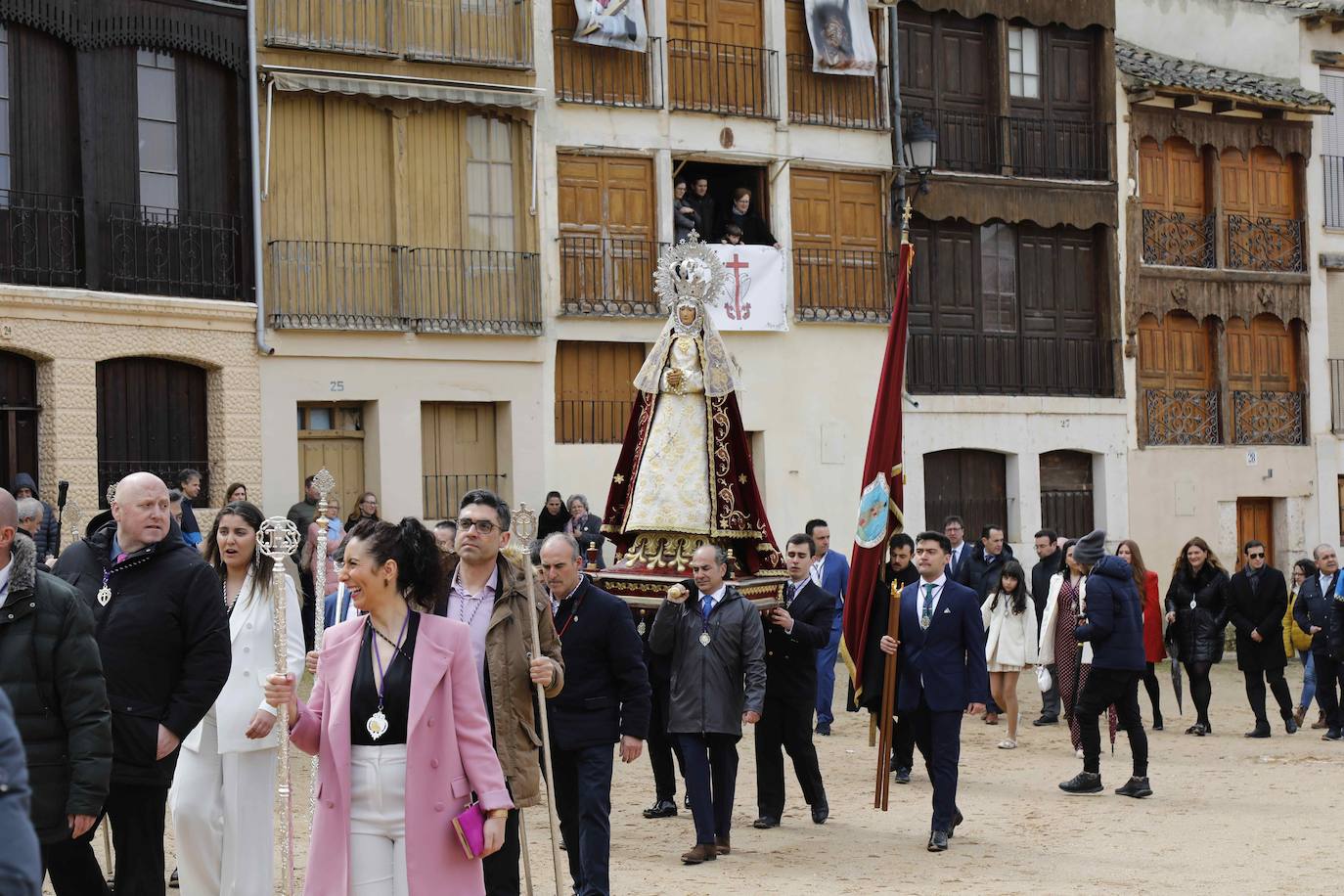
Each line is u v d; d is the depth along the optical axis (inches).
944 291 1227.2
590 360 1084.5
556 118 1058.7
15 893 167.3
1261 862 489.4
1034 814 568.1
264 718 347.3
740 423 616.1
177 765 366.0
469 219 1029.8
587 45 1071.6
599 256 1077.1
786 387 1139.9
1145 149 1323.8
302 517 893.8
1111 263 1293.1
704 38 1120.2
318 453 983.0
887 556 619.2
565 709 409.4
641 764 681.6
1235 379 1366.9
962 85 1241.4
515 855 365.1
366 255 989.2
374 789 284.2
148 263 899.4
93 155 877.2
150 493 338.3
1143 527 1301.7
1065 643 702.5
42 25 853.8
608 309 1072.8
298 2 962.1
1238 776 657.0
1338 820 558.9
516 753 365.4
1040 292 1275.8
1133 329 1300.4
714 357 611.2
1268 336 1386.6
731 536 608.7
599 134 1074.7
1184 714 874.8
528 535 360.2
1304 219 1395.2
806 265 1151.0
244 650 366.9
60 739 302.0
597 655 412.2
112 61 887.7
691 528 601.6
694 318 614.9
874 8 1182.9
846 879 460.4
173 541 342.6
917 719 519.8
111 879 427.2
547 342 1053.2
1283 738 781.3
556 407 1067.9
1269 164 1389.0
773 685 538.3
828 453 1155.3
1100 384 1298.0
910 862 486.3
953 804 508.4
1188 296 1331.2
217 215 929.5
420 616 291.4
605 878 406.9
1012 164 1249.4
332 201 979.9
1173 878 465.4
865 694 550.3
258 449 944.9
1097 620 597.0
